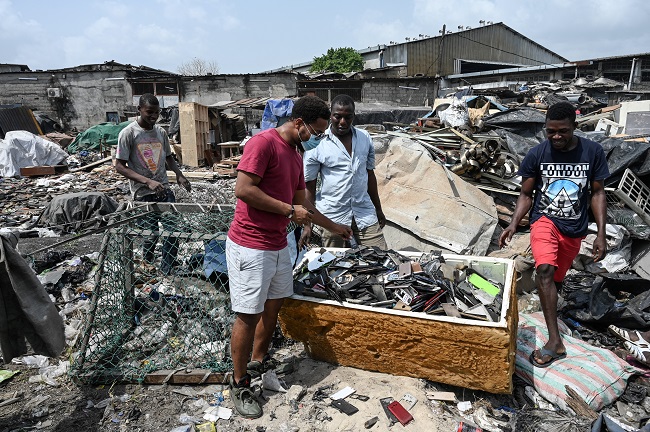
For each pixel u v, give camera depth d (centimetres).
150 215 381
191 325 345
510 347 263
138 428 263
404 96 2381
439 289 290
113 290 346
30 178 1334
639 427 267
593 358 303
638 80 2270
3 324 240
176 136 1728
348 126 367
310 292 309
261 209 245
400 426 258
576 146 308
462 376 274
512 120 700
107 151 1739
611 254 498
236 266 257
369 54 3359
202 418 270
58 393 299
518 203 337
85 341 322
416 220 546
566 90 1950
